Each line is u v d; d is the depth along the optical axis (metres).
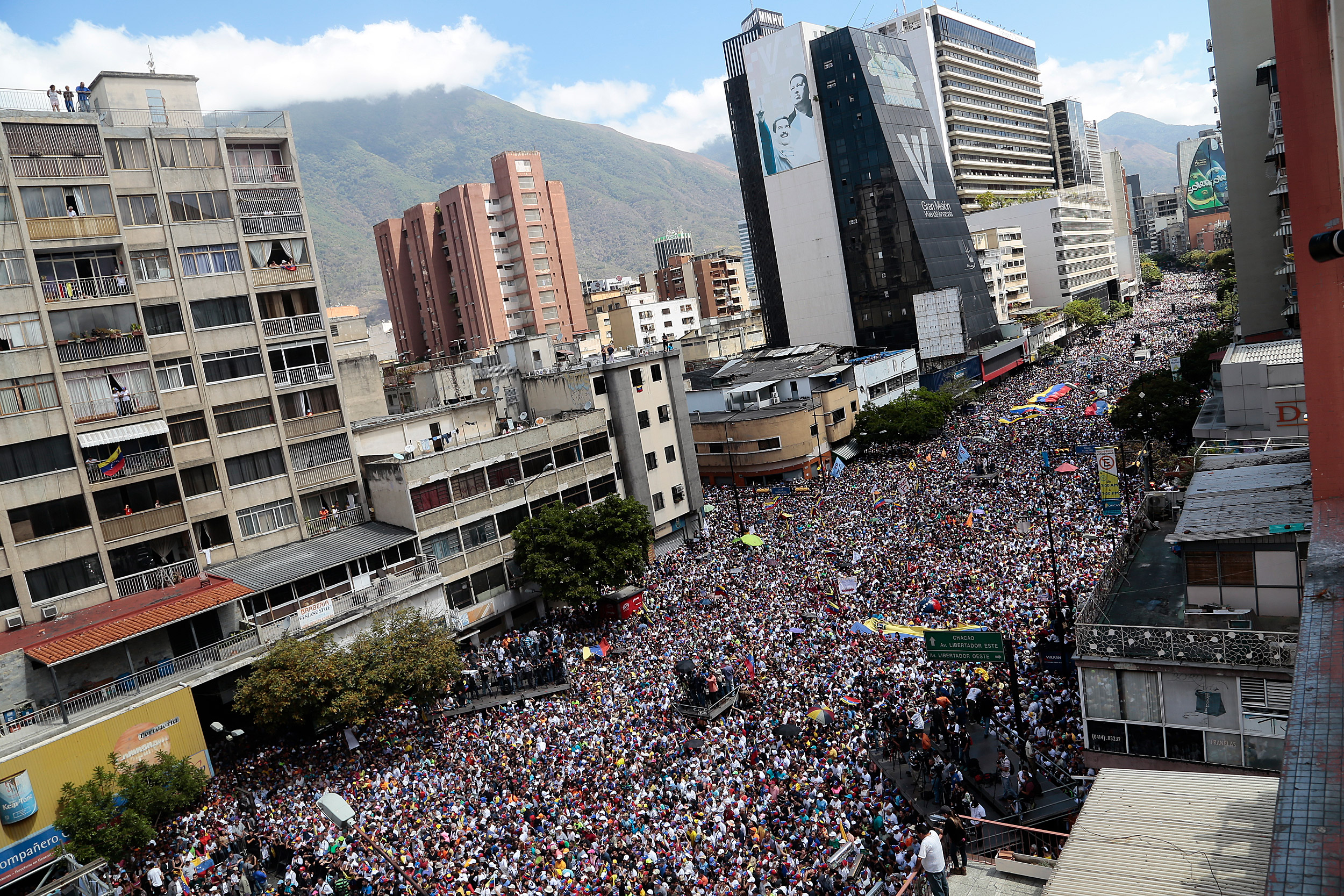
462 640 54.75
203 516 47.66
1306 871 6.92
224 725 43.25
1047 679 35.16
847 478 80.94
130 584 44.53
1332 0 10.72
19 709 38.28
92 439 43.19
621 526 54.78
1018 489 62.84
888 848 26.44
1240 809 14.86
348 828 33.00
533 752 37.53
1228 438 41.56
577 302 160.25
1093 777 26.47
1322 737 8.55
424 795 35.25
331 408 53.31
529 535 55.00
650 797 31.67
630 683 43.91
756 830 28.16
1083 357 137.88
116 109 47.69
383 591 49.09
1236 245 73.56
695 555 66.00
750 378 103.44
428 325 161.62
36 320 42.09
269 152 51.66
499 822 31.88
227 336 48.81
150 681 40.34
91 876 31.98
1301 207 18.25
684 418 73.31
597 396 67.69
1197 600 25.58
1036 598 41.75
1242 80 70.81
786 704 38.12
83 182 43.69
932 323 124.31
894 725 33.56
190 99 50.94
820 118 136.75
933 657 32.66
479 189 149.12
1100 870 14.04
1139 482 58.91
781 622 47.06
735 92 147.50
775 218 146.12
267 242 50.72
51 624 41.22
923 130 140.62
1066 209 176.38
